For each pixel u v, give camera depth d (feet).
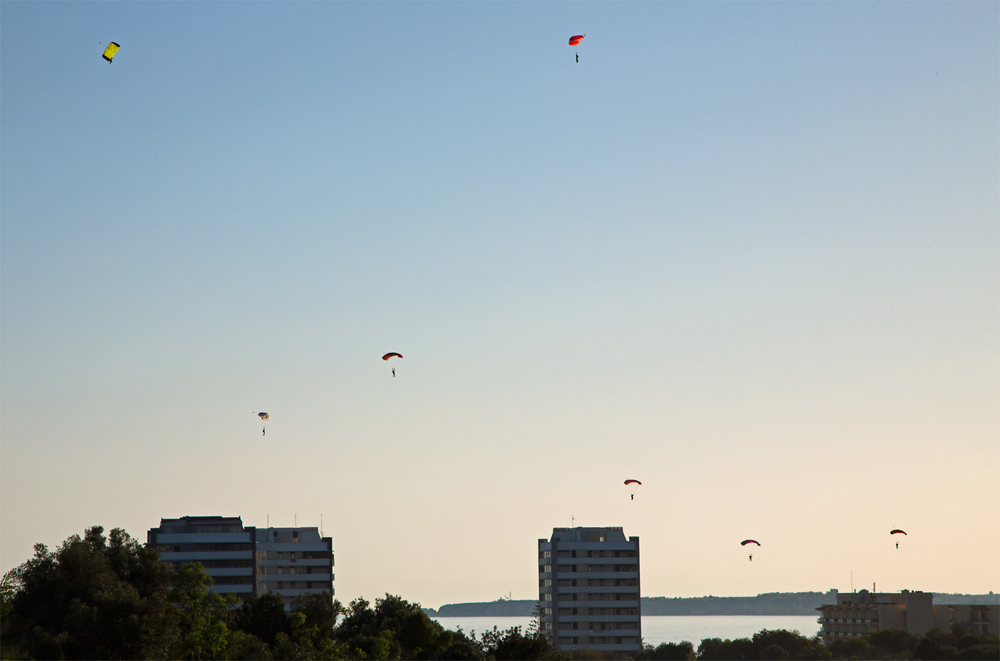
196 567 283.18
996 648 474.08
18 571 245.86
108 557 269.03
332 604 351.87
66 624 226.79
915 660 494.18
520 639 303.48
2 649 221.05
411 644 326.85
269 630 308.40
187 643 245.65
